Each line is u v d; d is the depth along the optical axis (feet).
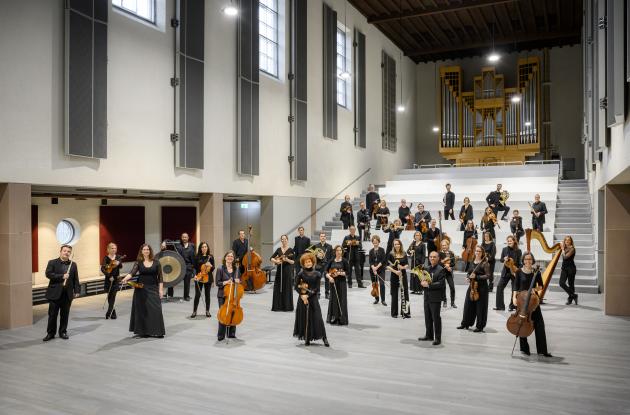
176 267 38.55
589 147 50.16
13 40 30.32
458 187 66.64
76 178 34.06
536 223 51.03
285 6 55.47
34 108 31.50
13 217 30.45
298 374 22.44
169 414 18.21
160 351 26.04
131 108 38.01
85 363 24.07
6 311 30.68
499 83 86.69
